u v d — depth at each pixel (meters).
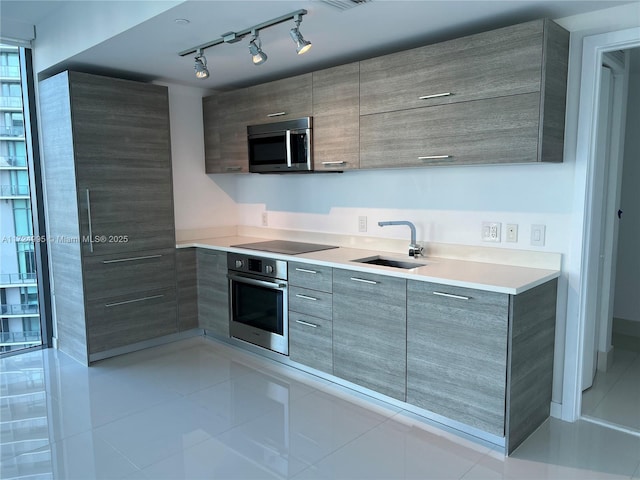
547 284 2.48
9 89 3.64
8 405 2.87
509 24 2.54
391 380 2.70
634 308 4.12
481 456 2.31
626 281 4.15
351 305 2.85
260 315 3.52
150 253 3.73
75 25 3.06
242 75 3.71
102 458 2.31
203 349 3.84
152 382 3.20
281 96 3.45
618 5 2.29
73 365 3.51
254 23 2.51
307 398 2.95
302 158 3.33
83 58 3.20
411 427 2.59
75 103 3.25
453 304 2.38
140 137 3.60
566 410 2.63
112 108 3.43
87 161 3.33
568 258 2.56
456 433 2.52
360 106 2.96
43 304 3.87
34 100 3.66
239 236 4.49
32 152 3.70
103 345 3.54
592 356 3.02
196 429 2.58
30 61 3.62
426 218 3.16
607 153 3.16
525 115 2.29
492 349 2.26
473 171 2.90
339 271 2.89
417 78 2.67
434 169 3.08
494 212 2.84
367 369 2.81
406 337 2.59
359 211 3.55
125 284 3.61
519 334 2.25
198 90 4.16
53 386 3.14
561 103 2.42
